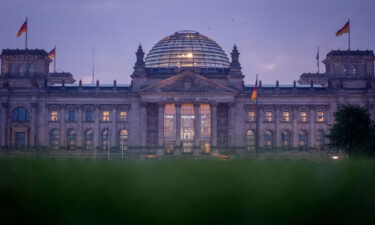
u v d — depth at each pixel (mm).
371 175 31594
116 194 28703
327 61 181875
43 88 168875
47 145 167875
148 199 28656
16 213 27562
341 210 29219
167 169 31094
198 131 161500
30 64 174000
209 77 170125
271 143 170000
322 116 169750
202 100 162625
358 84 173625
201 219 28406
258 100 168875
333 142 117562
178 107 162875
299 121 169250
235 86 168125
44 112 168375
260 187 29938
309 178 31109
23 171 29375
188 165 32125
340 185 30438
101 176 29812
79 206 28016
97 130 168000
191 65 192250
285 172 31641
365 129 111875
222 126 168875
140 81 167875
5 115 166750
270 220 28625
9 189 28250
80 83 169375
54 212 27750
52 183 28734
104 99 168250
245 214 28812
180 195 28875
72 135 169375
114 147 167250
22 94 167125
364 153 101938
